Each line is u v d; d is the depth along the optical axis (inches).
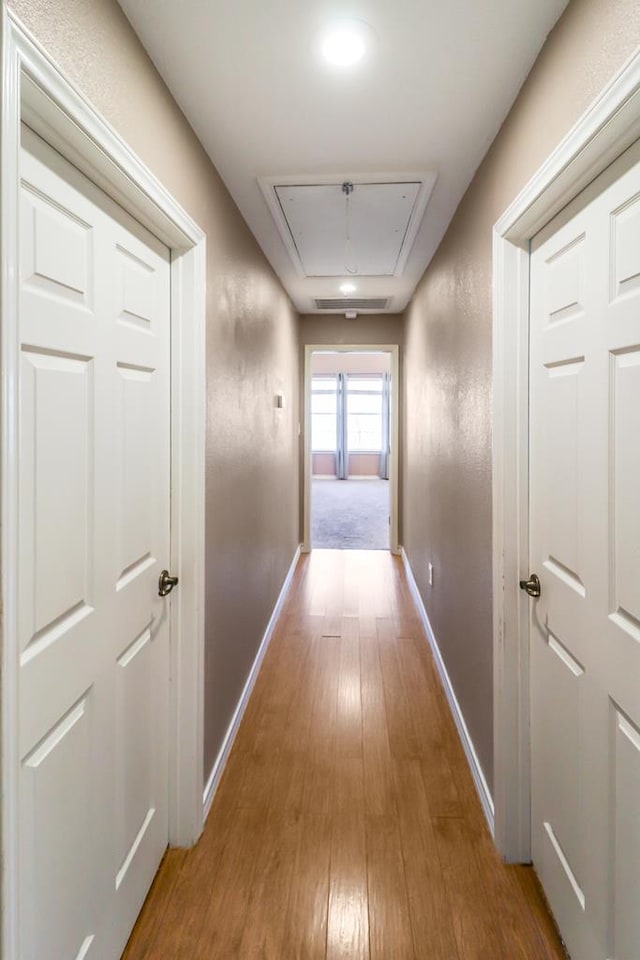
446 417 105.0
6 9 29.8
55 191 39.4
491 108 62.9
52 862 39.7
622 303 41.8
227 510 84.7
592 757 48.0
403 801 75.6
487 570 71.7
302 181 81.7
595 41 40.9
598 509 46.3
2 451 30.2
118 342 50.1
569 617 52.6
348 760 85.0
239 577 94.5
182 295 64.1
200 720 68.1
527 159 56.2
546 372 57.5
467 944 54.4
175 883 61.4
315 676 114.0
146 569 58.4
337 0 46.4
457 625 94.3
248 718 97.3
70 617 42.6
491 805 70.1
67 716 42.0
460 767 83.4
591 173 45.3
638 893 40.5
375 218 97.7
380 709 100.7
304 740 90.6
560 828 55.4
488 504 70.9
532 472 62.0
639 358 39.9
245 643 101.0
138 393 55.2
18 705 32.0
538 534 60.6
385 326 205.9
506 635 64.2
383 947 54.0
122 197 48.9
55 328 39.4
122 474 51.6
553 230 55.0
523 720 64.3
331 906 58.6
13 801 31.8
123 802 53.1
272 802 75.4
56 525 40.1
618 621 43.4
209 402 72.5
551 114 49.6
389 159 75.0
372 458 498.9
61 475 40.7
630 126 38.2
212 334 74.2
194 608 66.0
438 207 93.0
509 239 61.7
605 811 45.7
